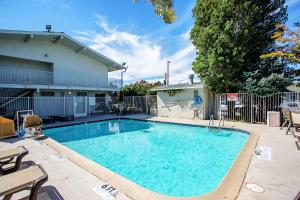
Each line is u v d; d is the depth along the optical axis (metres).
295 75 12.17
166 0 6.95
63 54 17.53
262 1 12.58
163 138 9.96
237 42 12.50
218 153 7.38
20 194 3.25
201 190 4.58
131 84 27.41
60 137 10.41
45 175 2.65
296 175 3.96
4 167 4.43
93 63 20.08
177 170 5.78
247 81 12.05
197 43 14.01
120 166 6.17
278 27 11.79
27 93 15.16
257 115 12.03
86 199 3.13
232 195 3.17
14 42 14.56
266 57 11.97
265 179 3.78
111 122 15.15
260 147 6.07
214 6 13.32
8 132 7.95
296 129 8.36
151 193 3.31
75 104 15.88
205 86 14.39
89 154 7.40
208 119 14.41
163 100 17.47
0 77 13.91
